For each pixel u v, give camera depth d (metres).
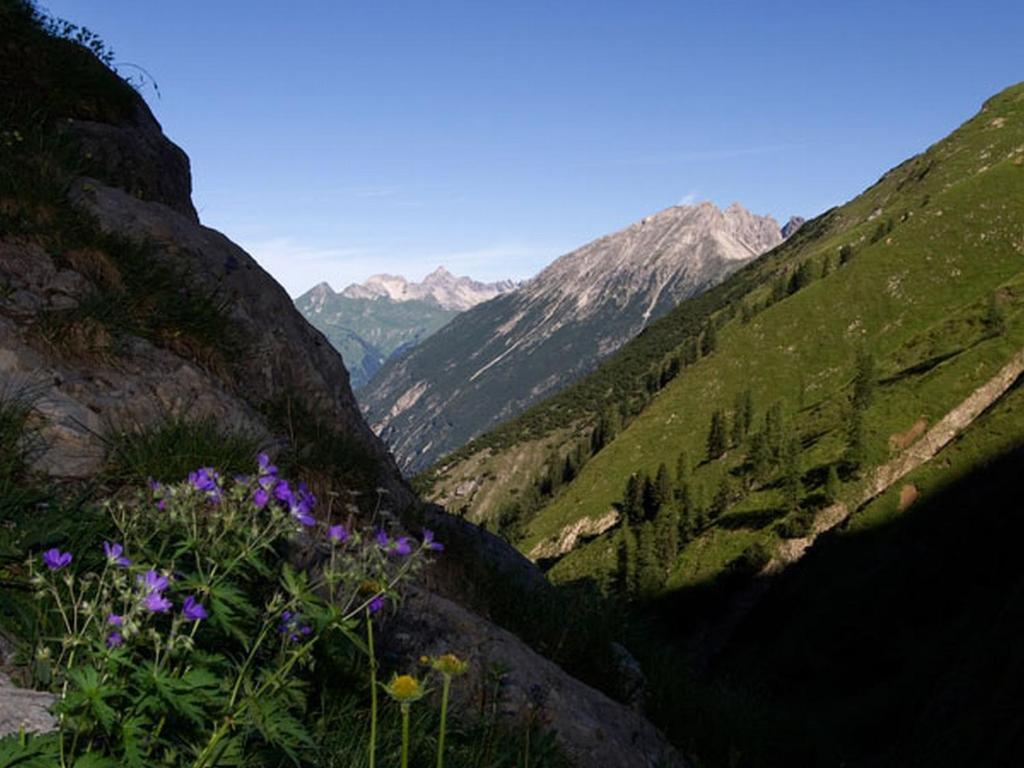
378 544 2.86
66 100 9.48
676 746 8.27
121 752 2.30
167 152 11.34
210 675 2.41
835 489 140.75
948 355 171.12
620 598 9.73
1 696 2.38
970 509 115.44
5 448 4.36
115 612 2.56
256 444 5.91
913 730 66.06
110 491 4.73
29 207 6.45
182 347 6.88
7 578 3.26
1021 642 59.09
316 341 9.69
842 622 110.50
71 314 5.85
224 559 2.77
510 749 4.44
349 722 3.54
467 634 6.04
